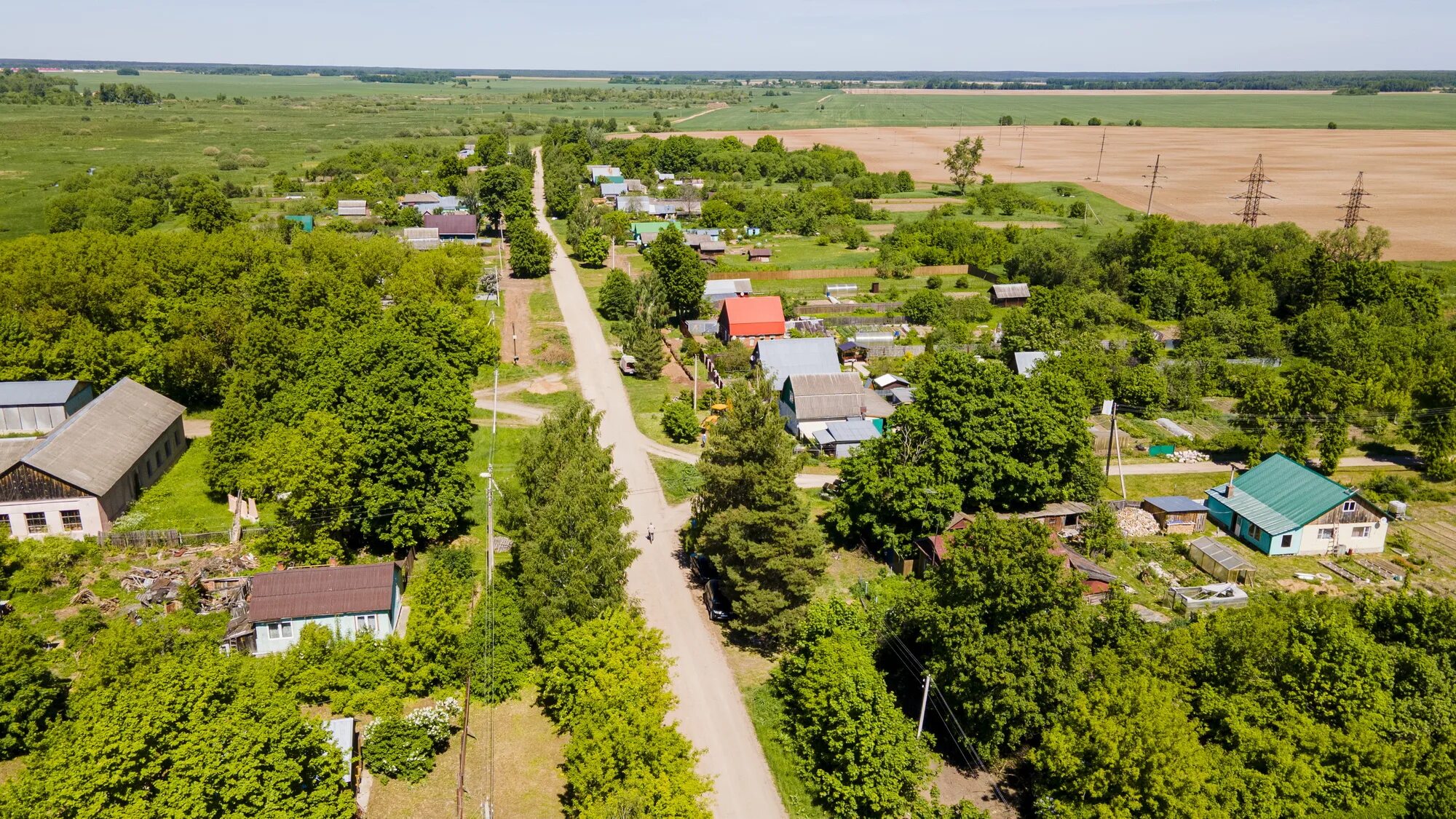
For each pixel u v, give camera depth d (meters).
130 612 59.84
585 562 55.72
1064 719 45.44
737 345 115.06
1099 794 41.44
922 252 174.25
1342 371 103.12
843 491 74.62
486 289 144.12
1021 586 47.53
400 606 61.97
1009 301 147.75
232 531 70.81
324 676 52.44
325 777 41.78
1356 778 42.25
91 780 35.47
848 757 46.69
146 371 91.56
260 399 79.56
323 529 66.06
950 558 53.03
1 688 47.50
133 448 77.50
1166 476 88.31
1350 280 137.00
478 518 75.81
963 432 72.88
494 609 57.72
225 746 38.38
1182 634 49.03
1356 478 87.81
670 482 85.25
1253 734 42.84
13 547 66.19
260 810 38.44
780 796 48.97
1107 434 96.19
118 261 101.88
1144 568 70.88
